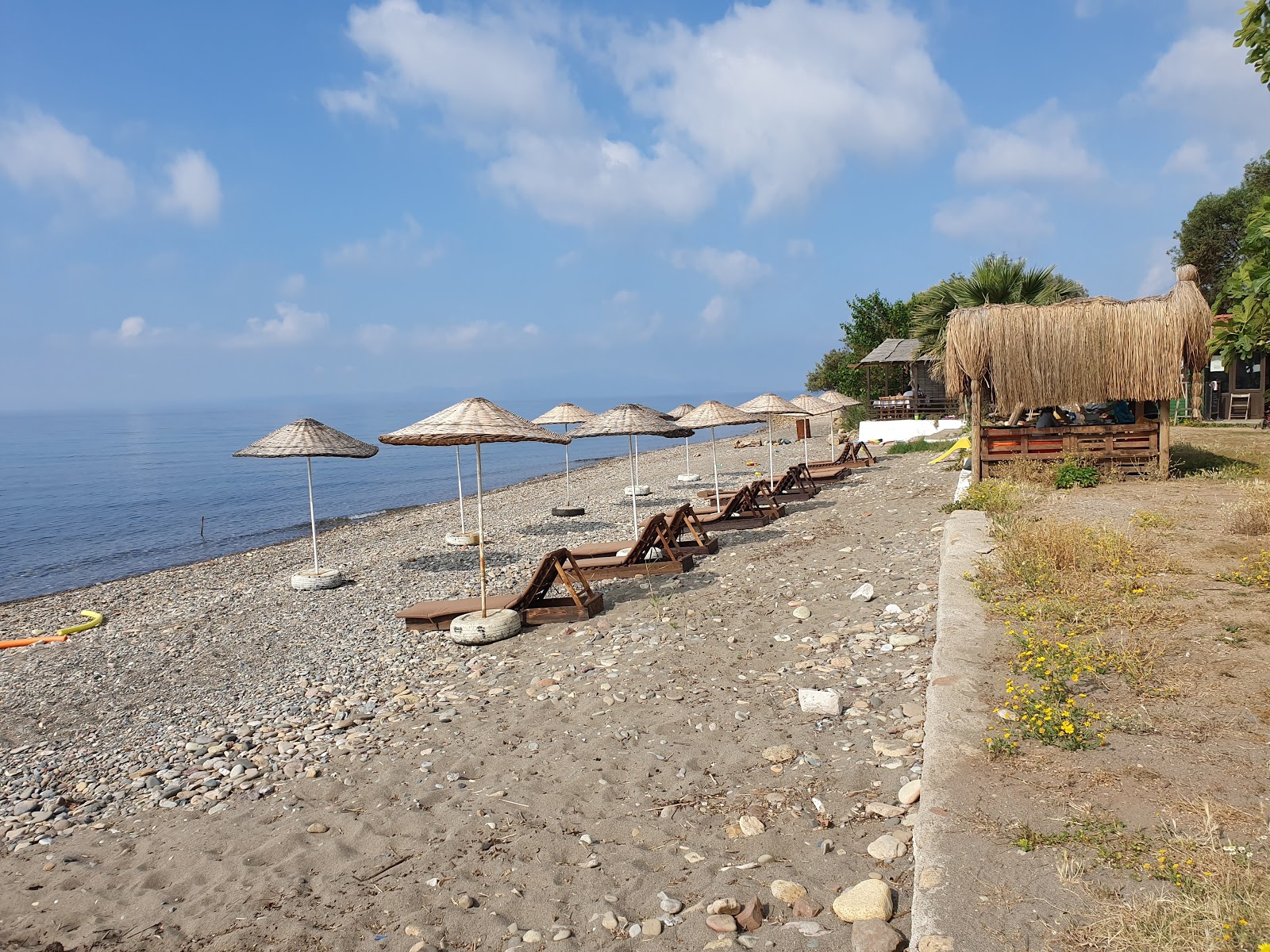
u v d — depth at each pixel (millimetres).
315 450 15242
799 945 3229
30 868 5281
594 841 4539
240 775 6602
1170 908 2719
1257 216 5480
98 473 54812
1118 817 3418
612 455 67375
